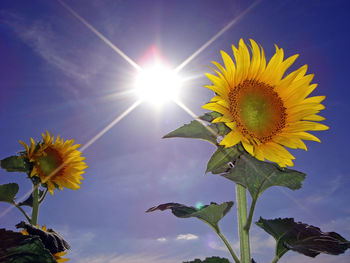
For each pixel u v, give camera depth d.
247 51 0.51
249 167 0.45
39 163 0.78
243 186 0.47
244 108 0.50
